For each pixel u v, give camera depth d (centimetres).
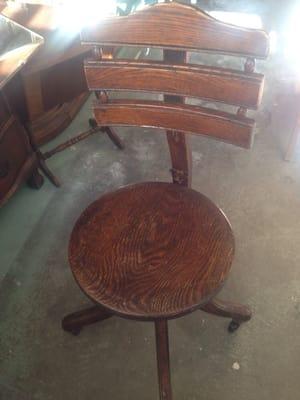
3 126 149
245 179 186
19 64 124
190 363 135
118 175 190
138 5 234
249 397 127
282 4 285
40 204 180
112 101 109
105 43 96
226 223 110
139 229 110
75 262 104
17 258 163
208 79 94
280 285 151
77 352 138
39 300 151
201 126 106
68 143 185
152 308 95
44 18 159
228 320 143
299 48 248
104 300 97
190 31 88
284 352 135
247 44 85
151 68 98
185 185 124
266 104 218
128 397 129
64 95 163
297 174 187
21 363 136
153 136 205
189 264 103
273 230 167
